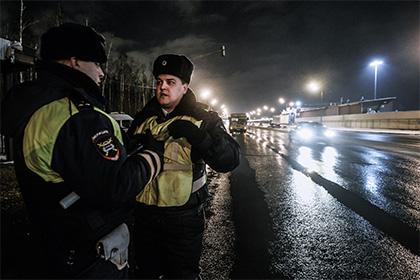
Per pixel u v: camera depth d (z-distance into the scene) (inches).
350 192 294.4
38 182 51.1
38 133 49.2
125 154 55.1
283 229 193.3
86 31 55.9
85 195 50.0
